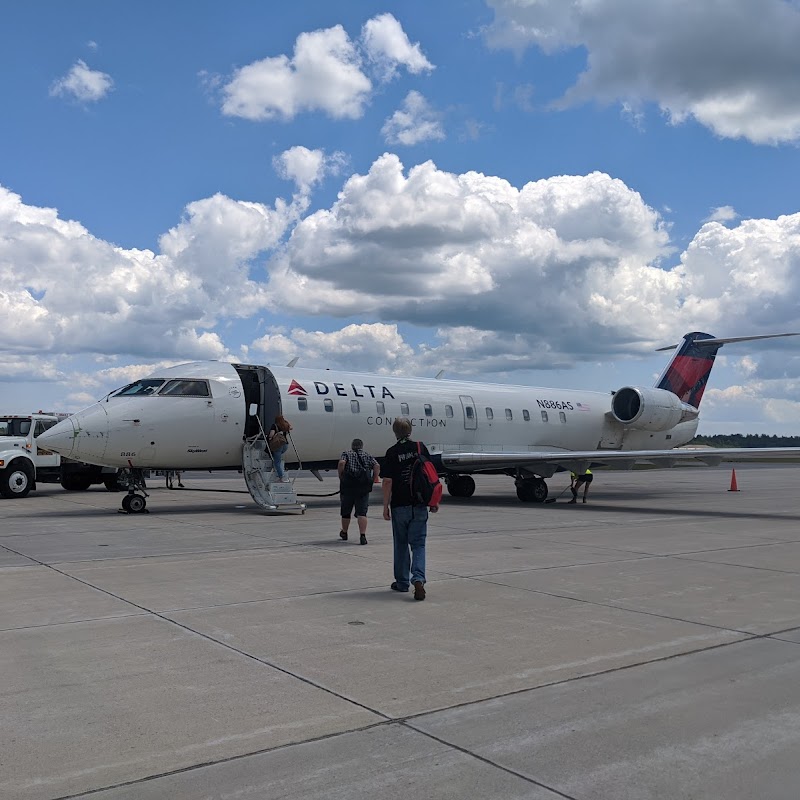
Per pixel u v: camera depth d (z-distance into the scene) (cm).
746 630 688
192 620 708
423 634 666
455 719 471
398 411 2119
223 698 504
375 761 412
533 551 1168
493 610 759
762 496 2594
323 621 709
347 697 508
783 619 730
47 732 447
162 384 1762
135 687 523
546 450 2495
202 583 887
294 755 419
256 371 1959
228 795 374
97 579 908
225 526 1478
